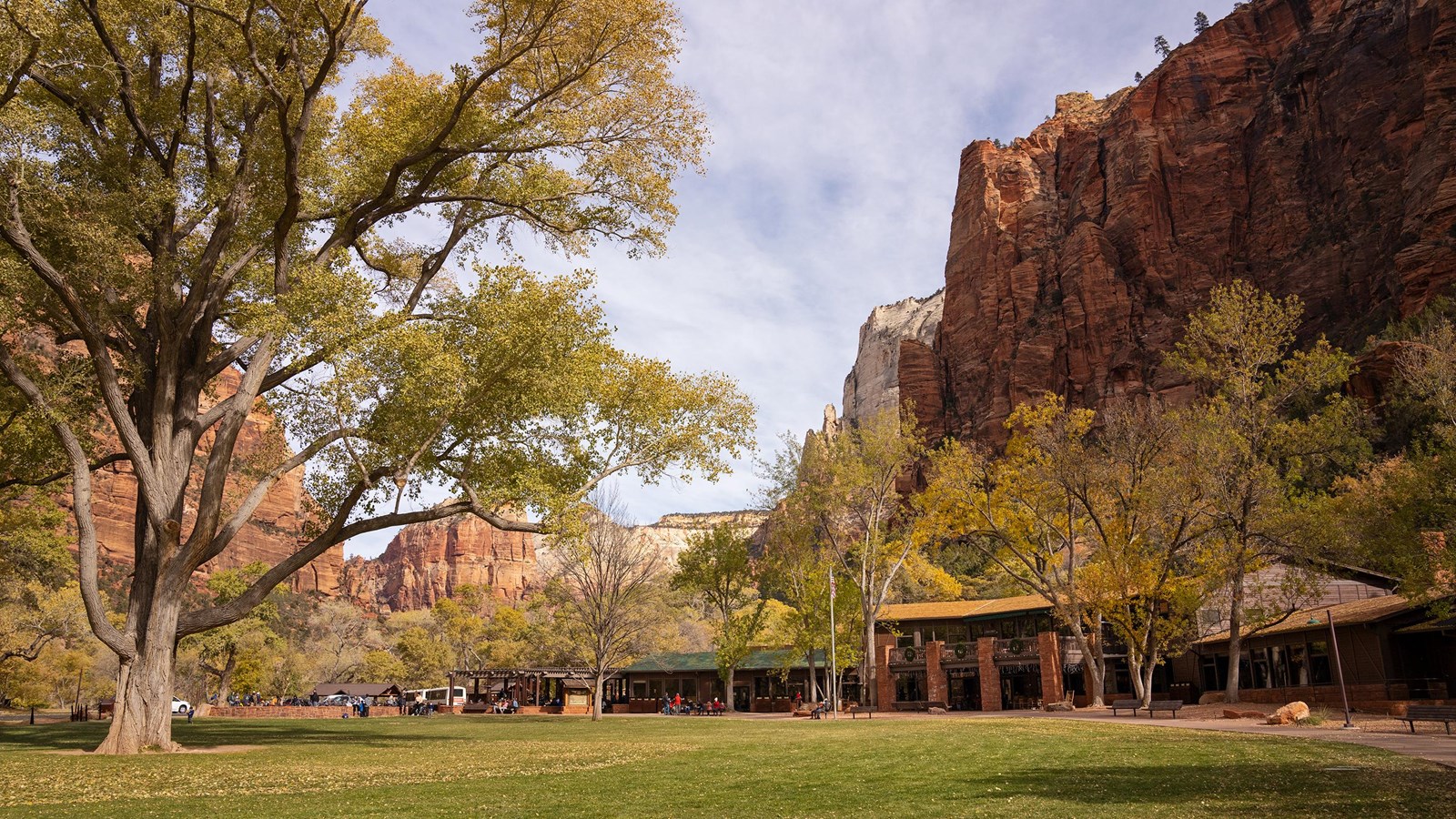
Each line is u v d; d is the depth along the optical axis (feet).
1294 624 146.51
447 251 101.04
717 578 228.84
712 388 102.68
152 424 81.71
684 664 267.80
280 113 77.25
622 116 92.99
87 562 77.20
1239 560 137.69
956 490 166.71
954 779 51.44
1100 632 155.53
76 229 74.54
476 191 96.73
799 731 117.08
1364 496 139.44
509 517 90.43
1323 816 33.55
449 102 90.48
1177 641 148.97
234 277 91.20
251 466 97.09
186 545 79.56
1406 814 33.63
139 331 87.30
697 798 46.11
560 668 281.13
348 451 84.89
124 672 78.59
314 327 76.18
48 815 41.37
